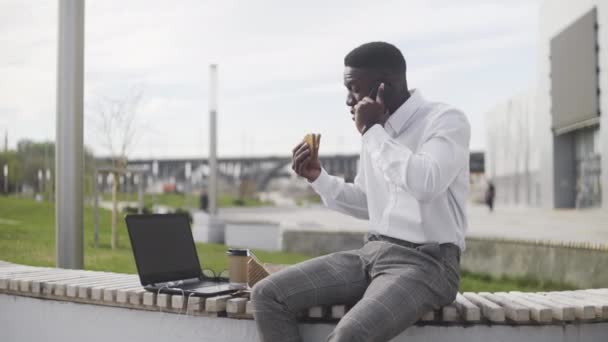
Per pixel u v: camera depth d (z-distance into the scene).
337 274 2.71
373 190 2.85
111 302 3.17
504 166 54.28
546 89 37.97
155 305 3.03
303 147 3.05
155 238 3.25
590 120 30.44
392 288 2.48
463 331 2.81
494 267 10.43
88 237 11.99
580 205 34.31
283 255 13.19
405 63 2.80
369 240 2.88
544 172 38.53
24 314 3.47
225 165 90.88
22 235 11.02
